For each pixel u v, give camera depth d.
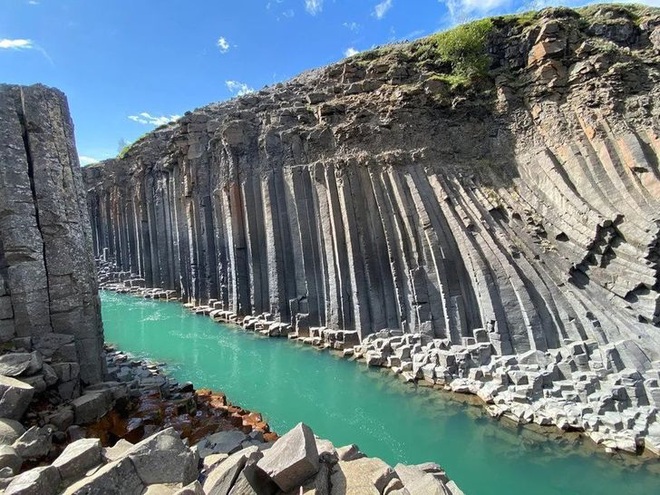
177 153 40.53
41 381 12.66
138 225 47.84
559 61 26.94
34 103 15.52
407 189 26.56
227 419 15.81
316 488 8.42
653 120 23.50
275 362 24.62
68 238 15.55
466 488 14.36
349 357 24.73
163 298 42.69
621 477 14.23
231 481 8.73
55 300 14.86
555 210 23.45
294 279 29.75
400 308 24.72
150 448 8.77
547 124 26.17
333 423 18.16
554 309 20.55
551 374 18.36
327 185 28.30
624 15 28.88
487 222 24.20
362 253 26.47
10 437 10.41
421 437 16.98
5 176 14.37
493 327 21.16
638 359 17.47
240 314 32.50
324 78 35.22
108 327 32.72
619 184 22.30
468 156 27.81
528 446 15.98
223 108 41.03
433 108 28.89
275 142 32.06
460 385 19.64
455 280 23.45
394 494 8.62
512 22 29.58
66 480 8.12
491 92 28.77
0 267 14.26
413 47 32.94
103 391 14.28
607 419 15.87
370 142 28.69
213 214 36.88
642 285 19.25
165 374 23.16
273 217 30.83
